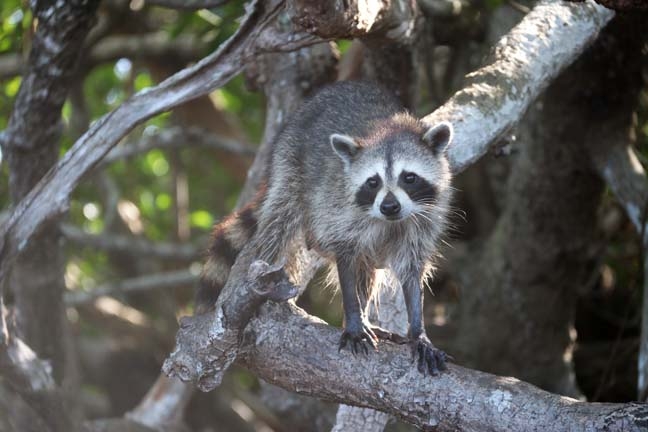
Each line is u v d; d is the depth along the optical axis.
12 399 11.35
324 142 9.35
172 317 16.77
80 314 15.98
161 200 18.50
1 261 9.15
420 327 8.84
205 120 16.33
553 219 12.92
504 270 13.41
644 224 10.90
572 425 6.05
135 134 17.41
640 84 12.36
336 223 8.97
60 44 10.38
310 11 7.07
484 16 12.99
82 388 15.84
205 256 9.89
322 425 12.27
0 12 13.75
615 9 6.86
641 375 10.04
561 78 12.15
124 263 17.47
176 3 12.10
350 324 7.41
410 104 10.89
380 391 6.89
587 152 12.48
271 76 11.50
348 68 11.73
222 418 15.20
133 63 15.74
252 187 11.36
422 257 9.07
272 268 6.88
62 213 9.14
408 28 8.89
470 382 6.59
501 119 9.16
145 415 12.13
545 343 13.42
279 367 7.30
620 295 15.71
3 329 9.34
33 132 10.87
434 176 9.00
